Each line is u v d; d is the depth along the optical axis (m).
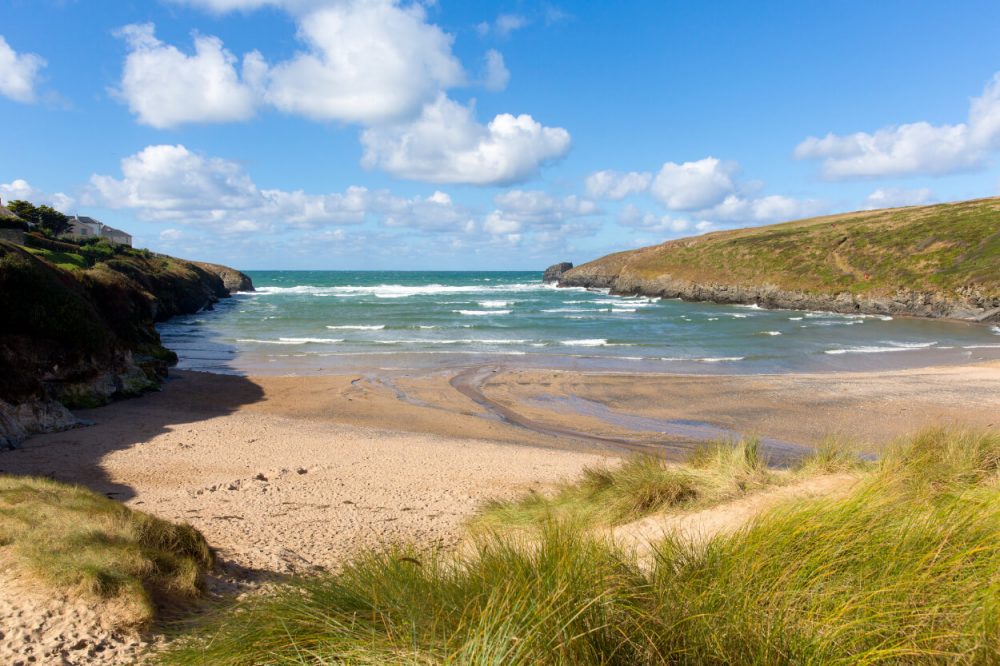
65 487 7.06
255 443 13.75
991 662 2.02
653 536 5.13
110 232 86.69
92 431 14.67
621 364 26.92
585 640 2.24
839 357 29.30
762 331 40.12
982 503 3.27
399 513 8.73
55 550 4.48
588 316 51.16
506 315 51.41
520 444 14.43
